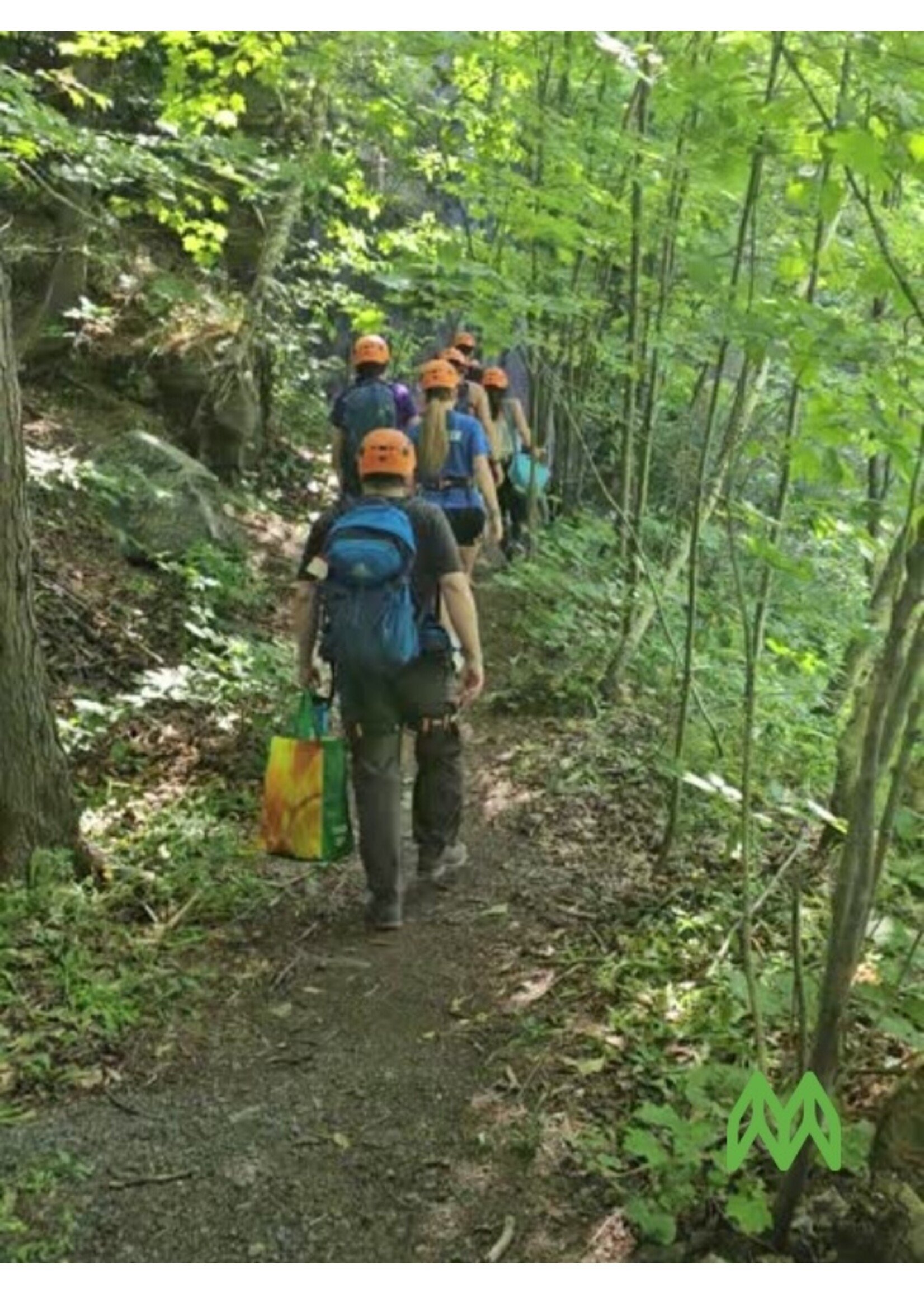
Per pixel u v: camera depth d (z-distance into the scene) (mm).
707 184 4492
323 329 11586
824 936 4070
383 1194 2873
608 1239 2709
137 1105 3219
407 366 12164
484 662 7570
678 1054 3422
